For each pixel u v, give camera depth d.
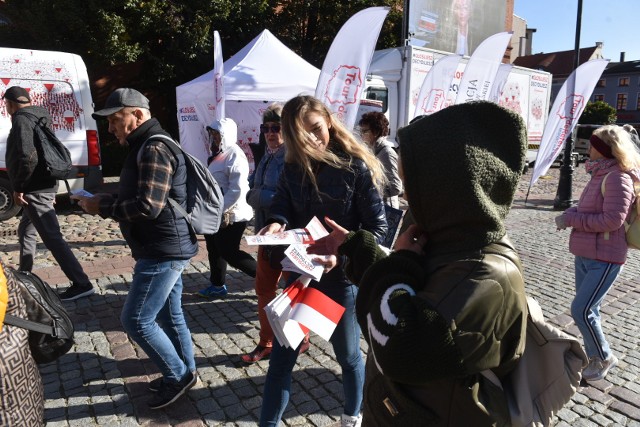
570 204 9.74
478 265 1.13
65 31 11.75
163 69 13.73
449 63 7.54
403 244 1.31
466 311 1.08
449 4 14.22
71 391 3.03
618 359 3.55
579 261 3.17
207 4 13.11
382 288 1.20
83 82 8.05
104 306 4.36
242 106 9.23
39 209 4.29
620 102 60.34
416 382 1.09
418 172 1.17
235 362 3.42
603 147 2.94
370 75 10.05
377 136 4.23
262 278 3.28
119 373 3.23
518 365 1.27
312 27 16.97
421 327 1.06
